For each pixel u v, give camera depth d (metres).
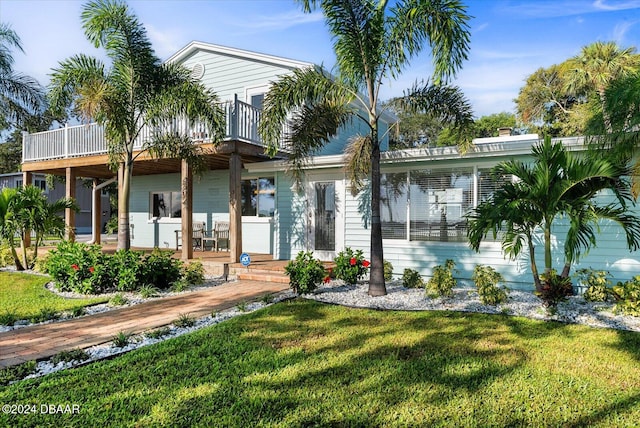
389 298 7.07
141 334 5.05
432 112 7.69
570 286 6.16
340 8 7.05
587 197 6.12
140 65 9.42
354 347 4.59
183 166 10.44
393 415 3.09
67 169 13.18
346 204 9.65
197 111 9.09
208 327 5.38
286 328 5.32
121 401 3.27
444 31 6.26
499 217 6.10
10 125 13.91
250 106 10.49
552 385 3.59
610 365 4.05
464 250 8.20
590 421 3.01
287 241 10.63
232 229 9.74
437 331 5.20
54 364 4.04
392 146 25.33
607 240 7.15
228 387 3.55
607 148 6.26
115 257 7.83
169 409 3.15
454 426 2.94
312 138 8.12
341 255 8.33
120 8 8.99
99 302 6.77
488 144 7.60
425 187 8.59
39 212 10.28
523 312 6.12
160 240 14.70
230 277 9.42
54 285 8.30
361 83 7.72
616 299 6.30
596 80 16.33
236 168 9.82
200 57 14.05
